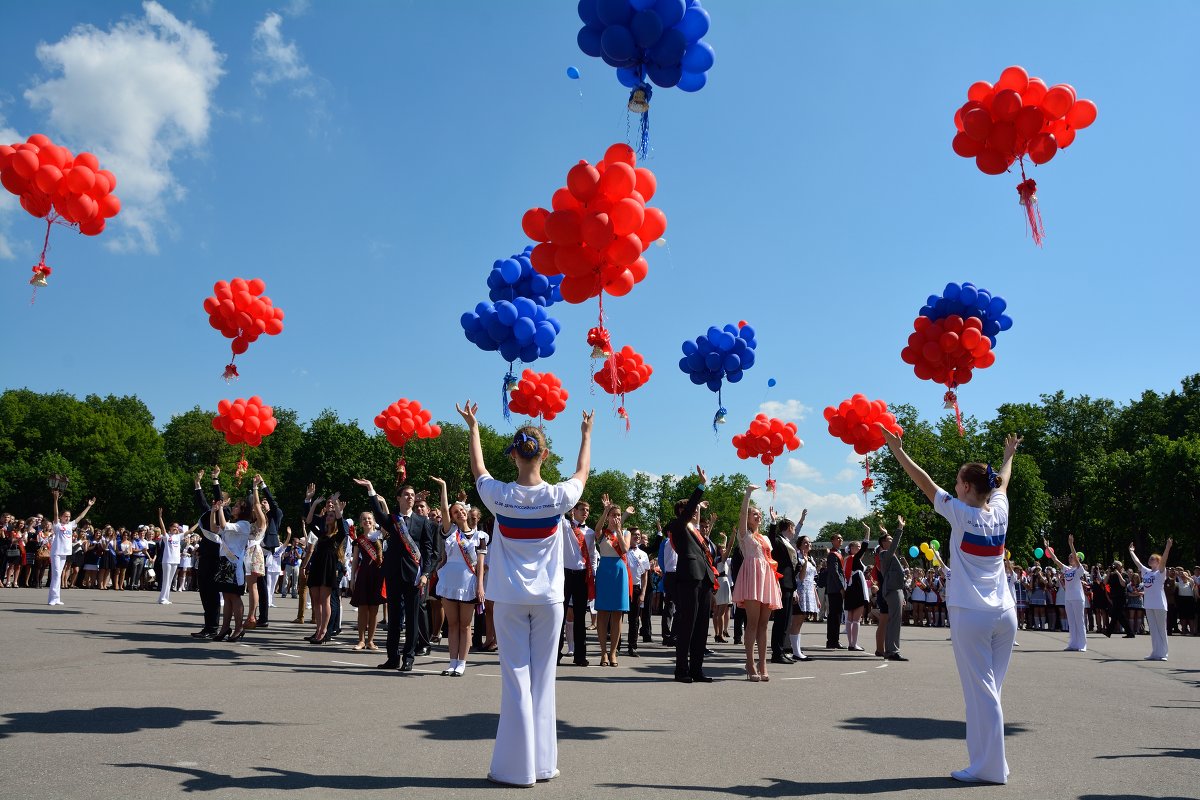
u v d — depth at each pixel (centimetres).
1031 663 1272
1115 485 5394
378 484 6297
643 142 671
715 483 8588
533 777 442
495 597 464
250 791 412
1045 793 455
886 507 5603
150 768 450
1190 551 4531
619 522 1120
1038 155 775
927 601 2812
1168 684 1031
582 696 800
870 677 1023
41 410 7294
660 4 623
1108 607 2208
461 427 7706
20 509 6719
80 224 896
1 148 856
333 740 540
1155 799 446
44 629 1139
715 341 1244
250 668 879
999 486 537
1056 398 6950
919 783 475
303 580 1569
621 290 689
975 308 1046
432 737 561
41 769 439
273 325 1225
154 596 2328
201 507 1208
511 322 905
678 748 558
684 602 951
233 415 1313
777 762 522
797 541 1495
